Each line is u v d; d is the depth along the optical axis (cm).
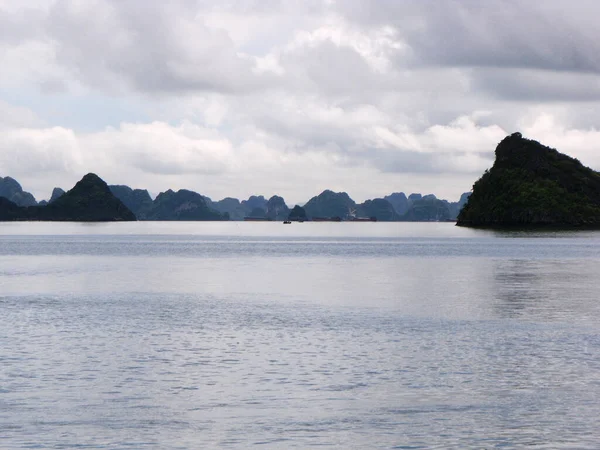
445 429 2916
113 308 6738
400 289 8619
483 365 4062
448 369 3969
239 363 4147
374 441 2773
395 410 3181
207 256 17125
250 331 5309
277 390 3525
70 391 3500
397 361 4181
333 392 3488
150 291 8406
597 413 3123
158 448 2691
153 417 3072
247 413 3136
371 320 5888
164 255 17588
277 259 15838
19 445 2717
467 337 5016
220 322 5788
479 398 3369
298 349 4572
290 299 7512
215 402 3306
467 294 7975
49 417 3067
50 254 17938
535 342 4791
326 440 2784
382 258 16225
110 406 3241
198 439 2791
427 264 13925
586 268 12588
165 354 4419
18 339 4959
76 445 2719
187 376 3822
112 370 3962
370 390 3522
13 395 3422
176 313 6369
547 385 3597
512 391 3488
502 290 8444
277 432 2875
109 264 13850
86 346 4691
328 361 4194
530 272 11588
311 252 19288
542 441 2772
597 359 4206
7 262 14450
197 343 4800
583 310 6488
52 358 4288
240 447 2705
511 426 2947
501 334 5138
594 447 2711
